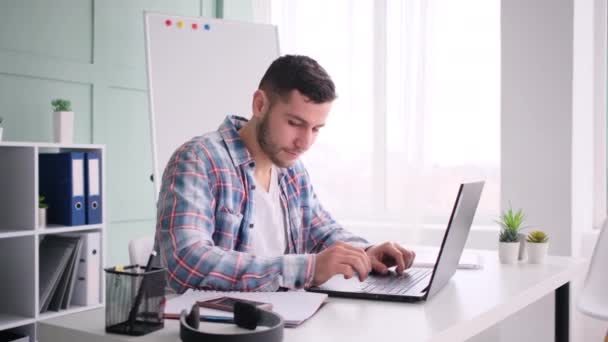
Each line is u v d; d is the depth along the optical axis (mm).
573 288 2775
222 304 995
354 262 1156
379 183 3244
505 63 2875
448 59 3162
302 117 1327
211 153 1390
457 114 3158
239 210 1431
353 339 865
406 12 3141
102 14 3006
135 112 3197
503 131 2887
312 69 1327
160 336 875
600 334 2900
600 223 3115
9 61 2594
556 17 2752
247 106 3016
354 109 3352
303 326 935
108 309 893
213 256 1158
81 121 2928
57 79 2793
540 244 1644
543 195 2795
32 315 2400
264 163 1532
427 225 3193
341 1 3385
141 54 3219
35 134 2729
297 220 1613
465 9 3123
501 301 1146
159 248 1291
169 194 1282
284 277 1149
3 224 2475
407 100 3148
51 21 2785
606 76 3094
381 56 3234
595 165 3121
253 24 3086
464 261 1599
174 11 3400
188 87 2873
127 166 3154
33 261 2393
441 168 3199
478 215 3164
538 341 2791
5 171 2473
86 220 2604
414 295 1130
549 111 2771
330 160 3408
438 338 905
